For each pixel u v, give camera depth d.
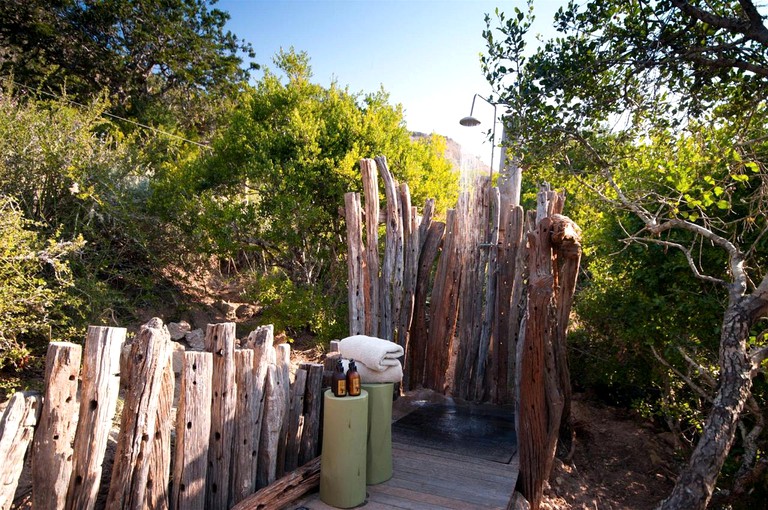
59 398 1.84
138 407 1.99
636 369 4.97
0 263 4.05
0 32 14.16
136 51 16.25
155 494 2.10
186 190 6.79
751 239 3.64
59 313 4.55
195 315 6.43
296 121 6.45
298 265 6.94
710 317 3.90
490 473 3.01
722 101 3.54
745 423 3.96
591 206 5.34
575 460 4.13
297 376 2.90
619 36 3.26
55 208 5.59
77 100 13.73
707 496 2.65
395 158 6.80
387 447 2.89
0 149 5.30
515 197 5.57
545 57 3.50
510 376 4.51
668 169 3.78
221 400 2.38
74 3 14.97
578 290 5.57
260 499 2.41
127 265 6.32
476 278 4.72
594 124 3.65
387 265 4.50
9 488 1.73
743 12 3.11
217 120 17.34
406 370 4.74
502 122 3.64
